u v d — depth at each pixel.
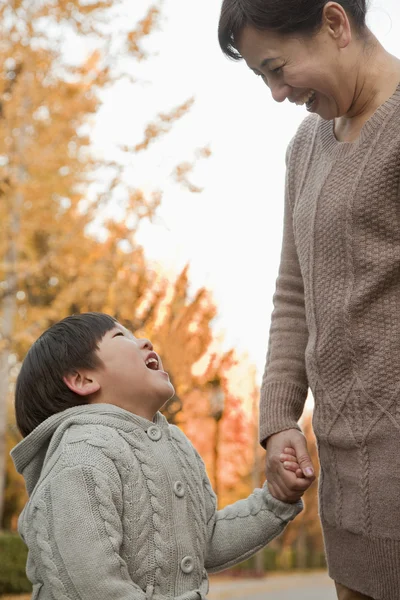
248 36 1.88
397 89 1.90
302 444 2.10
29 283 9.21
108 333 2.10
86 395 2.05
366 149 1.90
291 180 2.27
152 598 1.83
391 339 1.83
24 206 8.57
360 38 1.91
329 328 1.93
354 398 1.88
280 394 2.18
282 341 2.25
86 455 1.86
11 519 15.17
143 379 2.07
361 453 1.87
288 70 1.87
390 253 1.84
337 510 1.96
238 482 18.14
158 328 8.55
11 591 9.52
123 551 1.84
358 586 1.93
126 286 8.49
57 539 1.78
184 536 1.94
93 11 8.59
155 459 1.97
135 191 8.47
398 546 1.80
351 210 1.89
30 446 2.01
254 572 20.64
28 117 8.56
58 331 2.11
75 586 1.75
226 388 9.88
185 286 8.72
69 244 8.54
